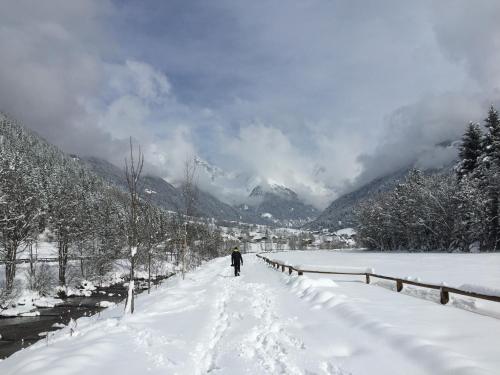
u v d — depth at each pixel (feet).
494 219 171.73
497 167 168.96
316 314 30.30
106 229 142.92
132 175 41.65
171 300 43.19
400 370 16.85
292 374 18.04
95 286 130.62
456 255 152.76
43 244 157.48
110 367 19.07
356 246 501.15
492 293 26.99
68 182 235.40
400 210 257.14
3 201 103.45
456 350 18.30
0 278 113.09
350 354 20.01
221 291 52.19
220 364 20.35
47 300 97.55
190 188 98.68
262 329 27.20
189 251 147.23
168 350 22.86
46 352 21.48
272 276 71.56
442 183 213.25
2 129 403.54
